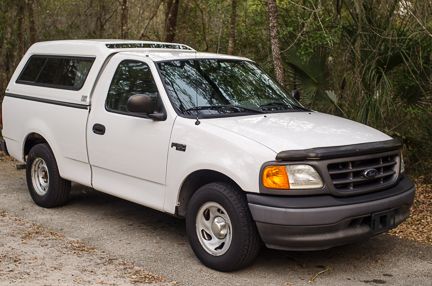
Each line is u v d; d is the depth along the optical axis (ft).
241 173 16.16
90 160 21.36
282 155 15.72
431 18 26.71
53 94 23.17
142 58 20.30
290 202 15.61
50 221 22.21
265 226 15.80
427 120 28.25
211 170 16.99
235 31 38.40
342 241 16.03
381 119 27.17
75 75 22.63
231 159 16.48
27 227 21.31
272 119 18.42
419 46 27.12
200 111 18.66
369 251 19.10
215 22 42.47
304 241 15.64
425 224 22.06
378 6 27.84
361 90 27.71
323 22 29.48
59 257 18.13
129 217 22.90
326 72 30.07
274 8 28.55
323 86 30.19
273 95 21.07
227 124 17.56
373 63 27.55
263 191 15.84
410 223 22.17
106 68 21.42
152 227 21.63
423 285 16.37
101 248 19.17
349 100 28.14
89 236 20.44
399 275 17.10
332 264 17.92
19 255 18.22
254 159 16.05
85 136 21.40
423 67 27.58
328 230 15.71
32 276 16.47
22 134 24.72
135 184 19.79
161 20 47.70
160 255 18.57
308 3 30.07
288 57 30.50
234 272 17.07
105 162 20.67
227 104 19.34
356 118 27.43
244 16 38.65
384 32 27.43
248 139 16.55
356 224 16.31
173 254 18.69
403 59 27.12
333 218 15.64
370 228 16.51
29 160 24.31
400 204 17.35
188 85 19.49
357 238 16.28
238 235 16.35
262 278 16.70
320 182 15.84
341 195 16.06
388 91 26.81
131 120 19.58
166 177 18.40
